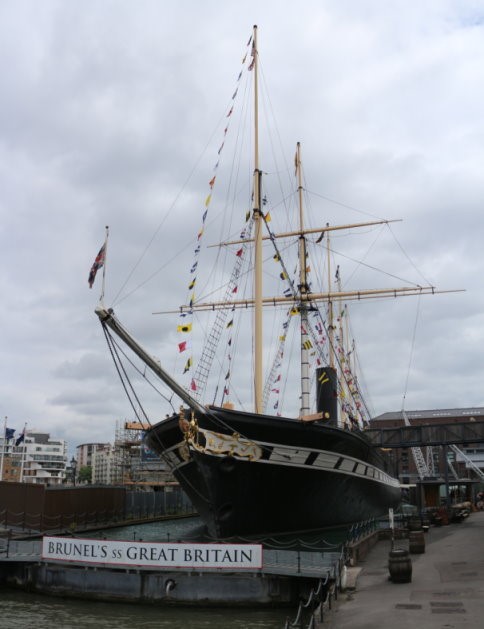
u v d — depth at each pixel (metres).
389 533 27.45
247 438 24.20
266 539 25.62
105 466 175.50
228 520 24.70
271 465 24.75
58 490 37.09
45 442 152.88
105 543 19.73
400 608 13.43
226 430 23.92
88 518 40.81
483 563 19.23
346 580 16.64
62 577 20.30
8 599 19.92
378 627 11.88
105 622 16.91
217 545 18.86
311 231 40.75
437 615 12.61
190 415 24.44
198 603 18.61
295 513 26.33
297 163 42.69
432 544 25.22
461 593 14.80
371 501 35.44
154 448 29.64
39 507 35.50
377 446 38.53
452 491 75.06
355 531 25.16
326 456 26.52
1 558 21.11
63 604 19.19
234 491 24.42
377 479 35.66
